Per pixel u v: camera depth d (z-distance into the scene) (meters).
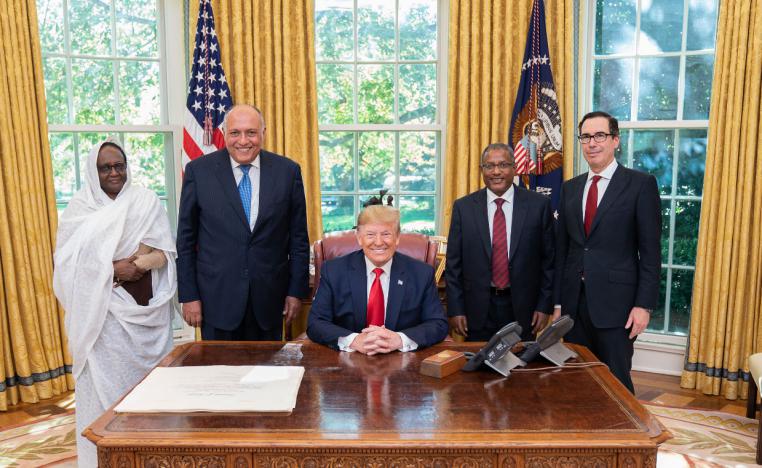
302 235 2.80
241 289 2.59
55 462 2.83
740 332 3.66
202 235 2.64
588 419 1.46
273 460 1.34
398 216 2.18
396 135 4.58
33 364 3.68
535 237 2.90
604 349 2.63
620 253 2.61
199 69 4.10
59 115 4.12
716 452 2.94
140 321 2.57
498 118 4.18
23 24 3.56
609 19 4.26
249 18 4.14
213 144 4.12
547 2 4.08
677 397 3.73
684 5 4.02
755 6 3.48
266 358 1.97
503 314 2.94
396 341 2.04
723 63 3.61
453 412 1.50
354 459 1.34
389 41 4.50
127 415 1.49
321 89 4.51
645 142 4.25
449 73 4.21
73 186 4.23
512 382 1.74
